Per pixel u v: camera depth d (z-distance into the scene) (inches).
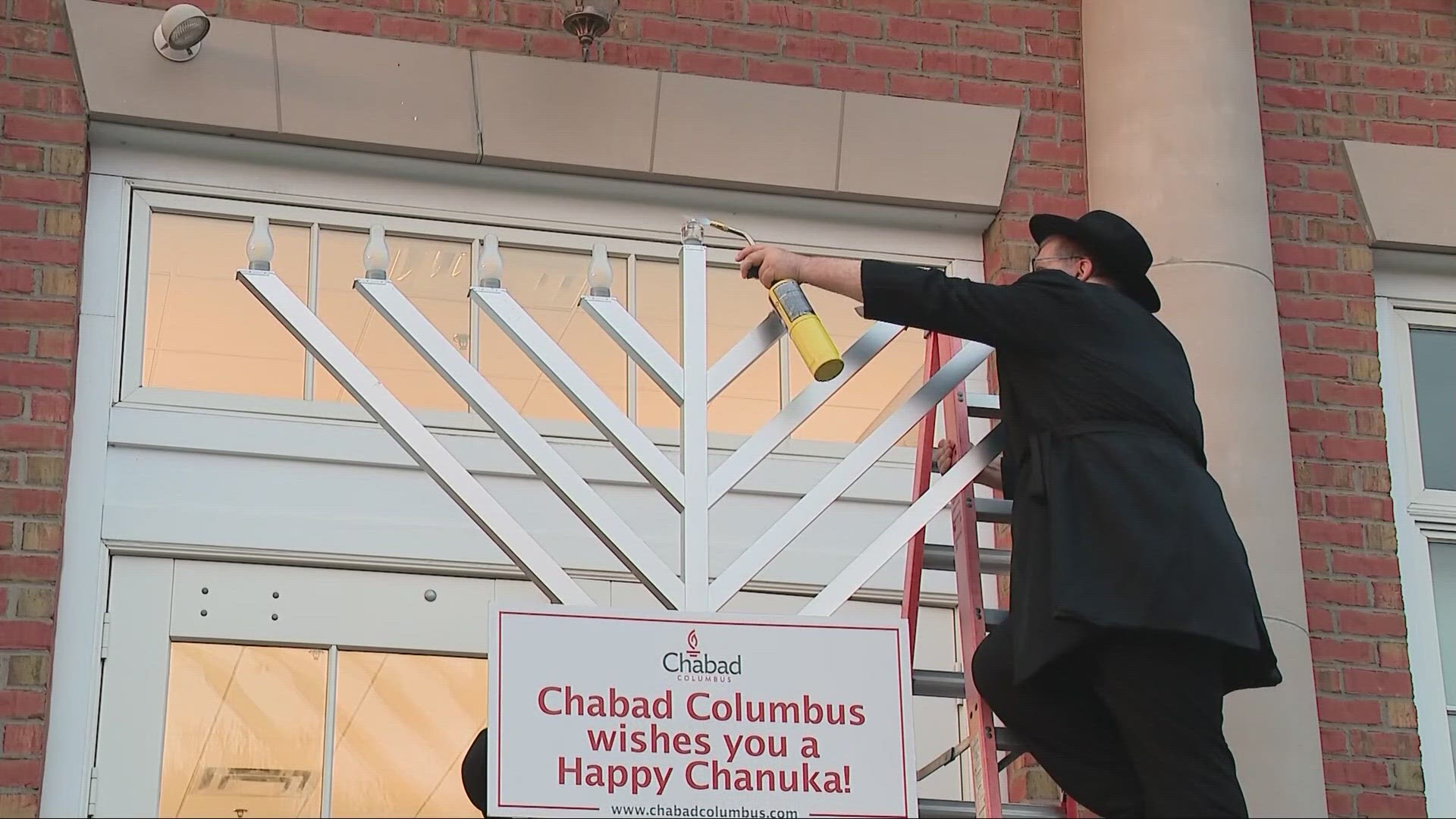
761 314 204.1
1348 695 199.3
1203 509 124.0
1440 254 219.3
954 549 148.8
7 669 170.2
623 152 200.1
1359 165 217.3
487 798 121.8
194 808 175.8
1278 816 184.9
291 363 191.3
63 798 172.2
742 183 203.0
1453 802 201.6
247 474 186.9
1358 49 222.4
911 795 125.9
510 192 201.2
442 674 186.2
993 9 215.0
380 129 194.5
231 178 194.2
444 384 194.9
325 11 196.4
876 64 209.5
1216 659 123.5
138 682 177.9
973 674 133.4
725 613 127.3
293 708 181.5
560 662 123.8
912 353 206.8
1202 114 207.8
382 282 137.3
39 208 183.9
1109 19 211.9
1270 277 205.8
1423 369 219.0
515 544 132.2
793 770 125.0
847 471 136.6
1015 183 209.2
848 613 197.9
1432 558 211.9
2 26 187.9
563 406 196.9
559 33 201.9
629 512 194.9
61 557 178.4
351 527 187.3
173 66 190.5
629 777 122.6
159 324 189.2
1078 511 125.0
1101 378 128.6
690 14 206.4
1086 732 130.9
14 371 178.7
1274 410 199.9
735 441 199.5
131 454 184.4
